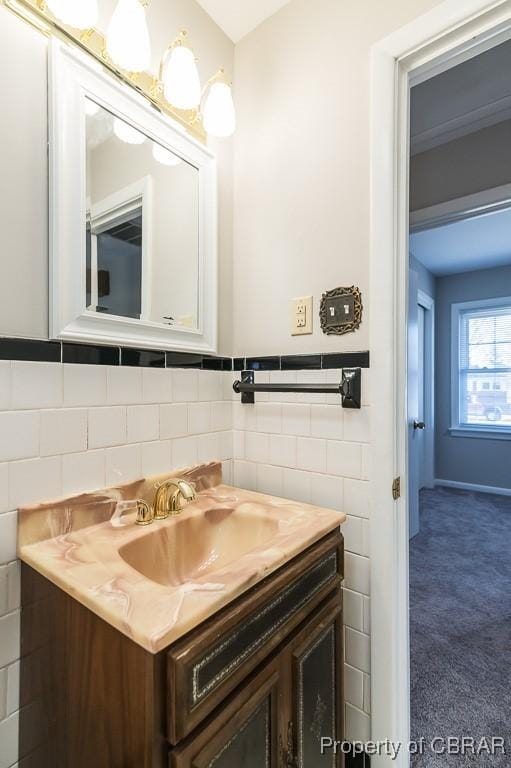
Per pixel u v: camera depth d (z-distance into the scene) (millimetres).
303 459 1180
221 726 580
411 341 2824
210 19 1269
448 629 1690
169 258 1114
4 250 765
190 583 629
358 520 1063
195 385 1212
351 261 1083
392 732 997
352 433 1077
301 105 1192
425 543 2668
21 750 779
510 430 3869
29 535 795
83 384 903
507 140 1782
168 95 1033
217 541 1022
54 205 833
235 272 1361
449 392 4230
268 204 1272
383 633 1011
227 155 1339
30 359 807
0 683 761
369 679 1034
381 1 1037
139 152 1030
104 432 949
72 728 648
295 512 987
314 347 1156
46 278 829
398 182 1029
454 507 3486
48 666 709
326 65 1139
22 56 791
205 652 555
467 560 2393
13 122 776
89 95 903
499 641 1608
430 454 4152
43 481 827
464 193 1889
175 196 1131
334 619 889
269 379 1263
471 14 903
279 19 1250
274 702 692
